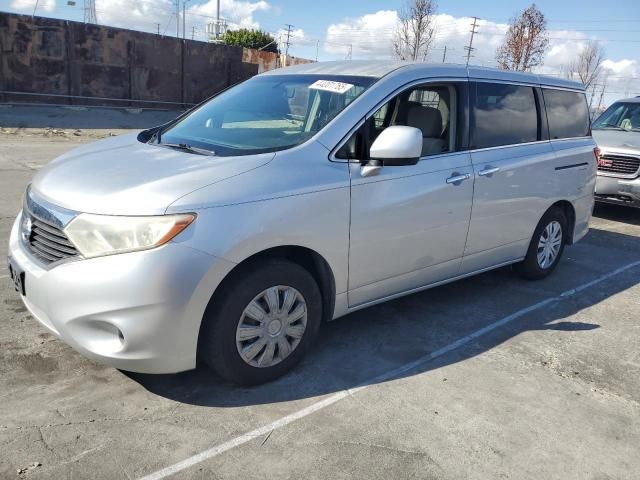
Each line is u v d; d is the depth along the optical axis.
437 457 2.74
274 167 3.12
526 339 4.12
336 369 3.51
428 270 4.05
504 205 4.52
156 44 20.80
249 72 23.83
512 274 5.58
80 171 3.14
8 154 11.57
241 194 2.91
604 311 4.76
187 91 22.14
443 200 3.93
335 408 3.09
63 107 18.83
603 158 8.27
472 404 3.21
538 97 4.98
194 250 2.73
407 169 3.71
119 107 20.30
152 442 2.70
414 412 3.10
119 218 2.68
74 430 2.75
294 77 4.17
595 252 6.63
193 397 3.10
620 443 2.95
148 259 2.66
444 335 4.10
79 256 2.73
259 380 3.22
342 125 3.44
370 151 3.38
